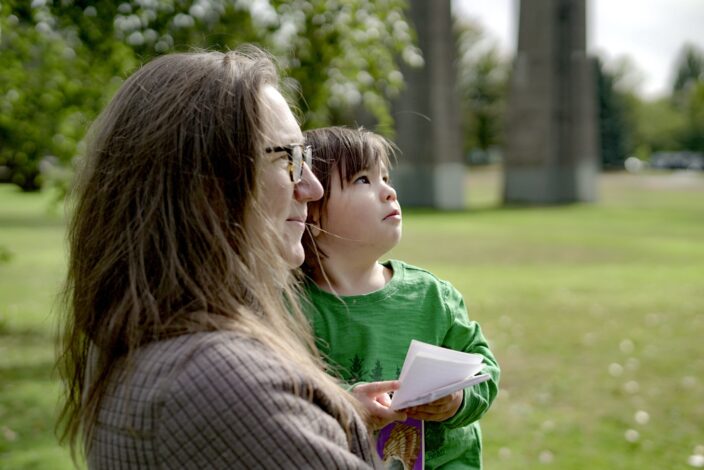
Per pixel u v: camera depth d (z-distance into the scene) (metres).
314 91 6.89
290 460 1.21
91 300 1.39
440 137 31.77
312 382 1.31
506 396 6.76
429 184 32.06
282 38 6.89
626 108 87.69
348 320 2.12
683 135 94.38
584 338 9.09
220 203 1.37
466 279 13.53
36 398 6.41
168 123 1.38
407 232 21.64
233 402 1.21
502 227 23.58
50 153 7.54
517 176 37.09
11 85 6.88
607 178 62.09
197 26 6.39
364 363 2.09
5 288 11.94
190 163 1.36
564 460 5.23
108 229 1.39
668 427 5.95
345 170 2.17
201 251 1.35
